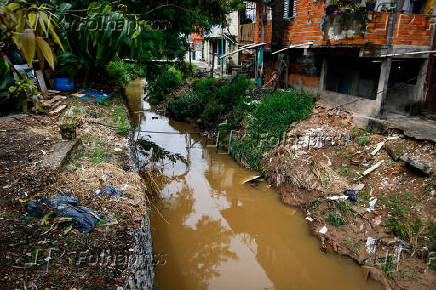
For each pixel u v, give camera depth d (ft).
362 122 30.07
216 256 21.77
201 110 49.88
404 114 31.09
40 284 10.36
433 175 20.43
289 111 36.94
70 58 23.06
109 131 25.54
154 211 26.23
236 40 72.64
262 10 49.11
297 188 27.09
